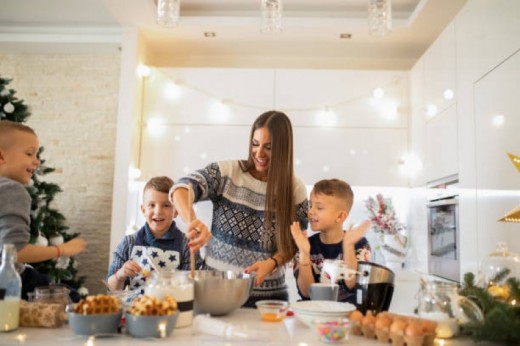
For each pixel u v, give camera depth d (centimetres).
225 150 326
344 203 160
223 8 310
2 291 98
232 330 94
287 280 297
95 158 366
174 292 103
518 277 110
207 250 153
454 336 96
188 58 368
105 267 357
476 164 214
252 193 150
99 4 318
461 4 272
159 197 200
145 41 338
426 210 294
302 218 157
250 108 329
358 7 305
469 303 98
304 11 312
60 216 308
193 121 329
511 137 180
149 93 332
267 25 158
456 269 240
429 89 288
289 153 146
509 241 180
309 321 103
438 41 271
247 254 147
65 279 303
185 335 97
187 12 316
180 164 326
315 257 160
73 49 367
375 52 354
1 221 109
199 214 319
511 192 179
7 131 128
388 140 328
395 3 298
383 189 346
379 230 326
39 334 95
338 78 332
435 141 275
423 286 105
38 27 353
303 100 330
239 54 364
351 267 135
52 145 368
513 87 179
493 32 197
